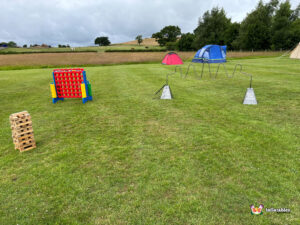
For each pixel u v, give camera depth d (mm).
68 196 3133
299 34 44250
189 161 3930
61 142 5023
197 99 8453
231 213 2697
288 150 4176
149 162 3961
